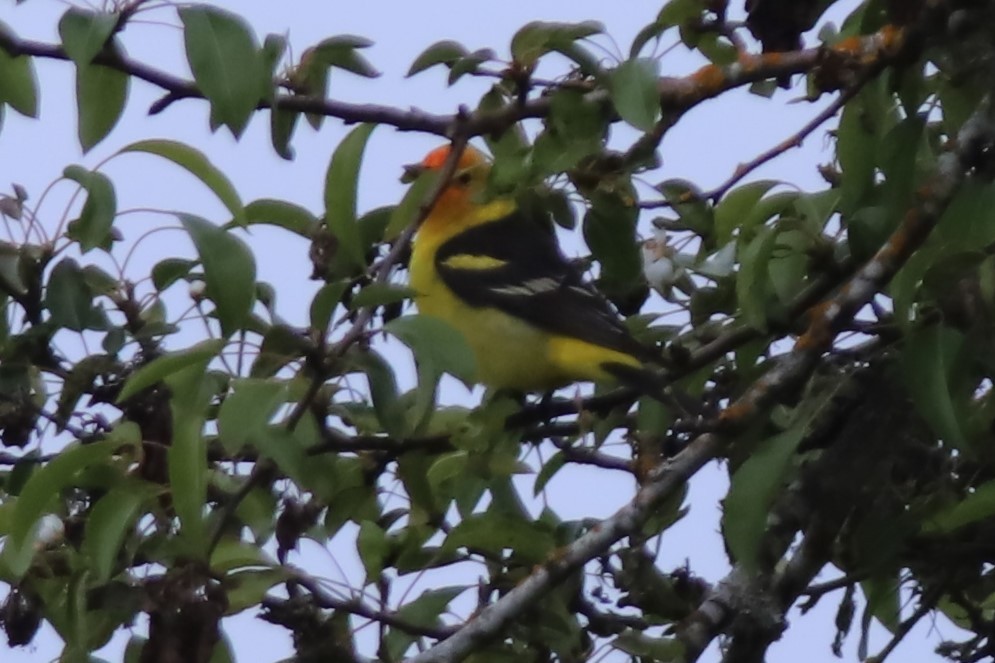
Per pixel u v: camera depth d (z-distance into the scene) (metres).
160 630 7.78
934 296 8.52
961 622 11.31
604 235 9.74
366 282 9.90
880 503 9.88
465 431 9.48
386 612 9.02
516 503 10.10
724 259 9.62
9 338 9.59
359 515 10.09
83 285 9.41
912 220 8.77
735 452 9.13
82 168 8.52
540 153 9.05
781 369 8.80
